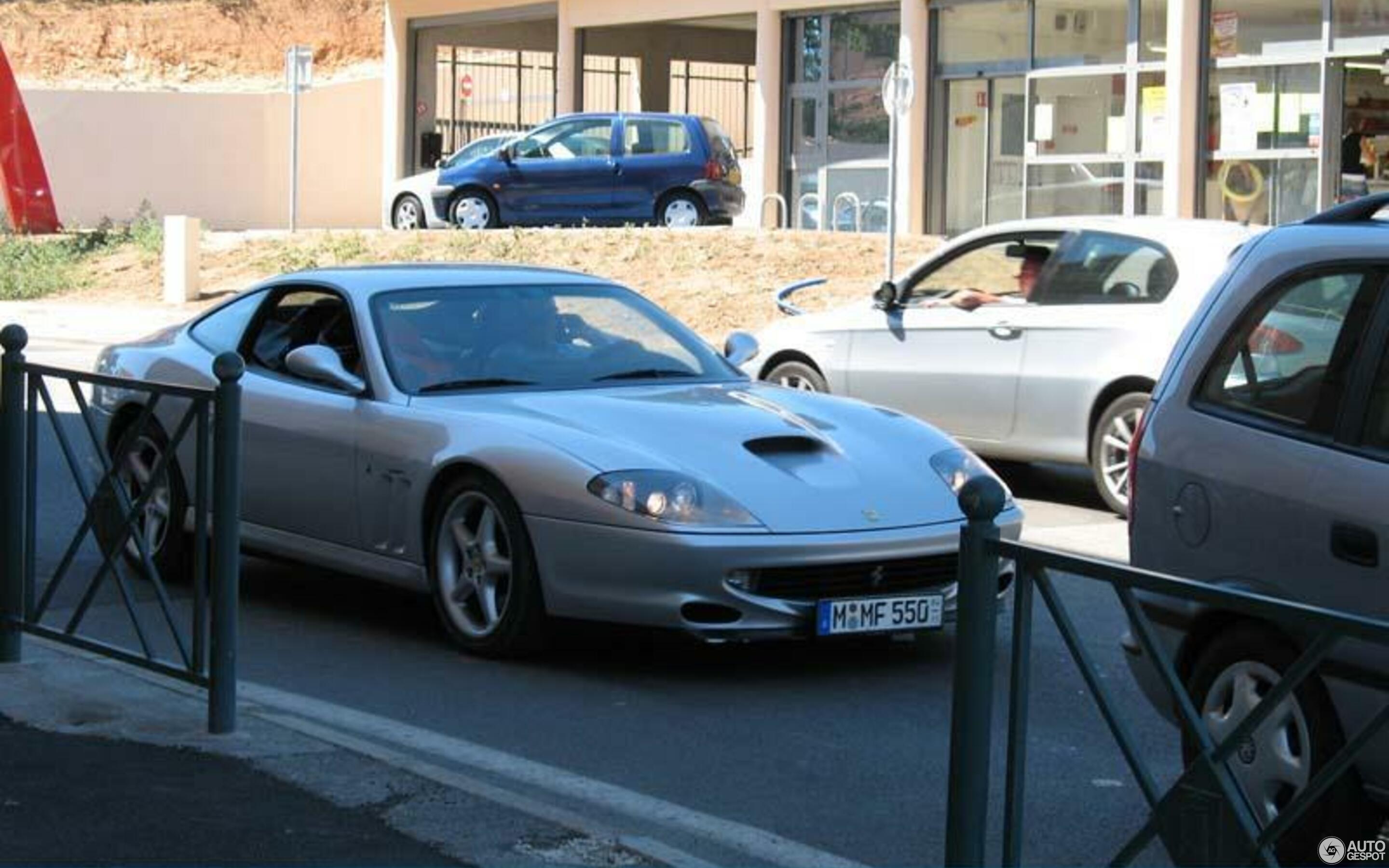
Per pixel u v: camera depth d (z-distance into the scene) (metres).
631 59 34.72
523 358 8.54
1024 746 3.88
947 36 28.14
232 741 6.07
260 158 38.53
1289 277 5.54
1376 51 22.77
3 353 7.28
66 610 8.62
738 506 7.19
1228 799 3.59
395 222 29.97
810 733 6.71
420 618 8.64
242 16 49.34
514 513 7.46
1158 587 3.61
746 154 35.69
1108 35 25.88
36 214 32.44
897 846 5.52
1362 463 5.08
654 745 6.56
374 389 8.27
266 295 9.20
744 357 9.20
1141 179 25.58
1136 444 5.86
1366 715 4.79
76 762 5.81
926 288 12.82
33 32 48.62
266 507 8.73
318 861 4.93
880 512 7.38
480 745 6.53
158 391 6.46
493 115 37.97
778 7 30.23
